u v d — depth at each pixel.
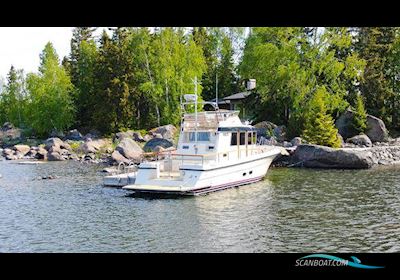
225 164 28.38
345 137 50.88
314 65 52.81
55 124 72.12
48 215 22.67
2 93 101.81
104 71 66.56
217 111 30.92
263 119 57.53
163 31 68.50
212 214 22.22
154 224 20.59
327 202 24.47
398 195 26.08
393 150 44.16
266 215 21.88
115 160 45.44
